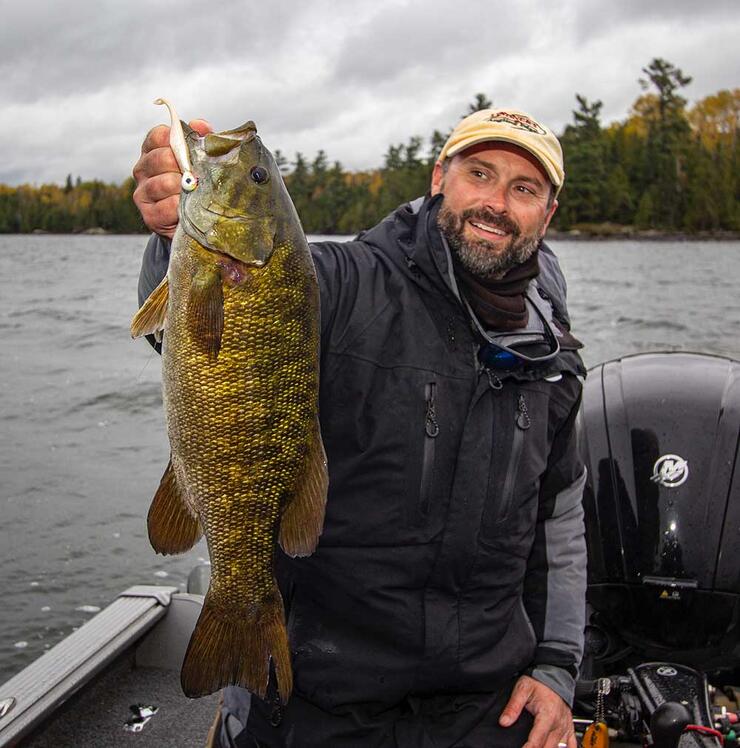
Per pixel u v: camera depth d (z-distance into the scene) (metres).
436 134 77.56
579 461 2.65
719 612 2.98
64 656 3.14
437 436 2.24
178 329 1.84
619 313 19.48
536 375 2.37
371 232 2.45
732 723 2.77
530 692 2.45
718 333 16.00
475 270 2.32
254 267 1.85
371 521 2.23
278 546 2.31
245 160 1.85
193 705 3.46
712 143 90.69
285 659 2.06
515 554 2.36
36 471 8.37
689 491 3.03
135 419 10.45
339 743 2.25
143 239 95.19
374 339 2.24
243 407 1.90
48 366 14.05
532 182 2.37
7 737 2.66
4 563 6.27
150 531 1.98
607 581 3.09
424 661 2.27
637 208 78.00
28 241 90.81
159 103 1.79
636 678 2.86
